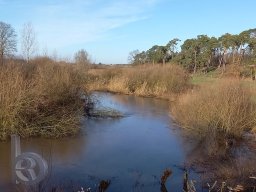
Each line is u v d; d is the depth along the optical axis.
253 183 8.41
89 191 7.96
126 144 12.43
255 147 12.05
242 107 14.08
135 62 52.66
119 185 8.59
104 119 16.78
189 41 50.62
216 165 10.05
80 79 18.17
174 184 8.71
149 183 8.78
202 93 15.80
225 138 12.76
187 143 12.73
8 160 9.97
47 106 13.52
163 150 11.78
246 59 44.44
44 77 14.54
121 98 25.12
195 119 14.04
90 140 12.77
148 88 27.83
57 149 11.43
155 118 17.55
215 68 49.03
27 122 12.61
